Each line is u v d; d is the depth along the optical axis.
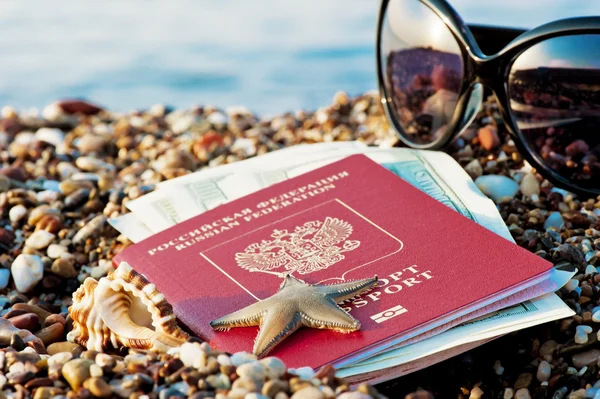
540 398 0.35
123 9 1.69
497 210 0.40
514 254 0.37
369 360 0.34
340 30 1.46
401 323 0.35
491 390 0.35
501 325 0.35
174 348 0.34
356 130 0.55
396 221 0.39
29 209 0.46
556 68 0.41
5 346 0.36
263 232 0.39
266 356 0.34
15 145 0.54
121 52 1.45
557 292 0.37
